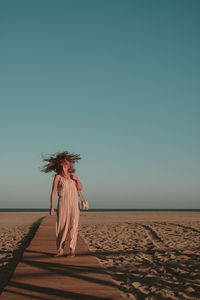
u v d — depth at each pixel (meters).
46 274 4.88
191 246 9.08
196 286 4.81
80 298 3.78
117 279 5.16
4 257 7.62
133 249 8.49
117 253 7.81
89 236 11.67
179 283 4.98
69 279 4.61
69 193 6.02
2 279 5.40
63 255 6.35
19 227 16.58
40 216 30.41
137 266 6.23
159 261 6.79
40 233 10.78
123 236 11.66
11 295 3.88
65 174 6.07
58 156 6.05
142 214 36.62
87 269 5.22
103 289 4.14
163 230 13.60
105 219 23.98
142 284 4.87
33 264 5.54
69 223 6.07
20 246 9.47
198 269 6.01
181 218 26.23
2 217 28.34
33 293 3.96
